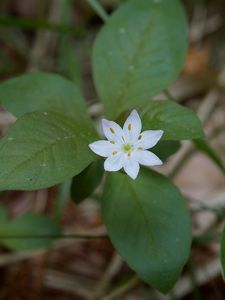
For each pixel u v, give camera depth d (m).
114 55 0.10
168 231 0.09
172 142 0.09
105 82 0.10
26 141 0.08
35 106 0.10
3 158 0.07
